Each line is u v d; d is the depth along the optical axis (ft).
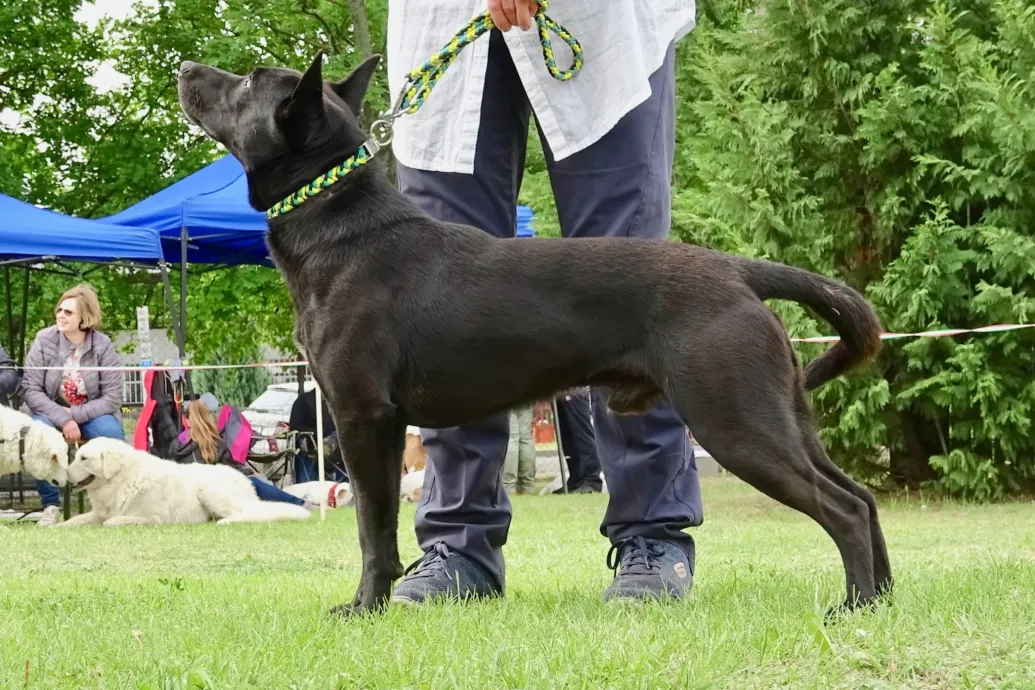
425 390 10.37
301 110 10.64
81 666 7.97
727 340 9.51
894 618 8.63
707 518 25.34
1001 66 29.66
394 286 10.31
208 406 33.58
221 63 62.34
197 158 73.77
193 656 8.12
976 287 28.14
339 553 19.40
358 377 10.18
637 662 7.27
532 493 39.40
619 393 10.28
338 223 10.52
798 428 9.69
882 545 9.96
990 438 28.12
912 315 28.30
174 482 28.19
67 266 43.62
